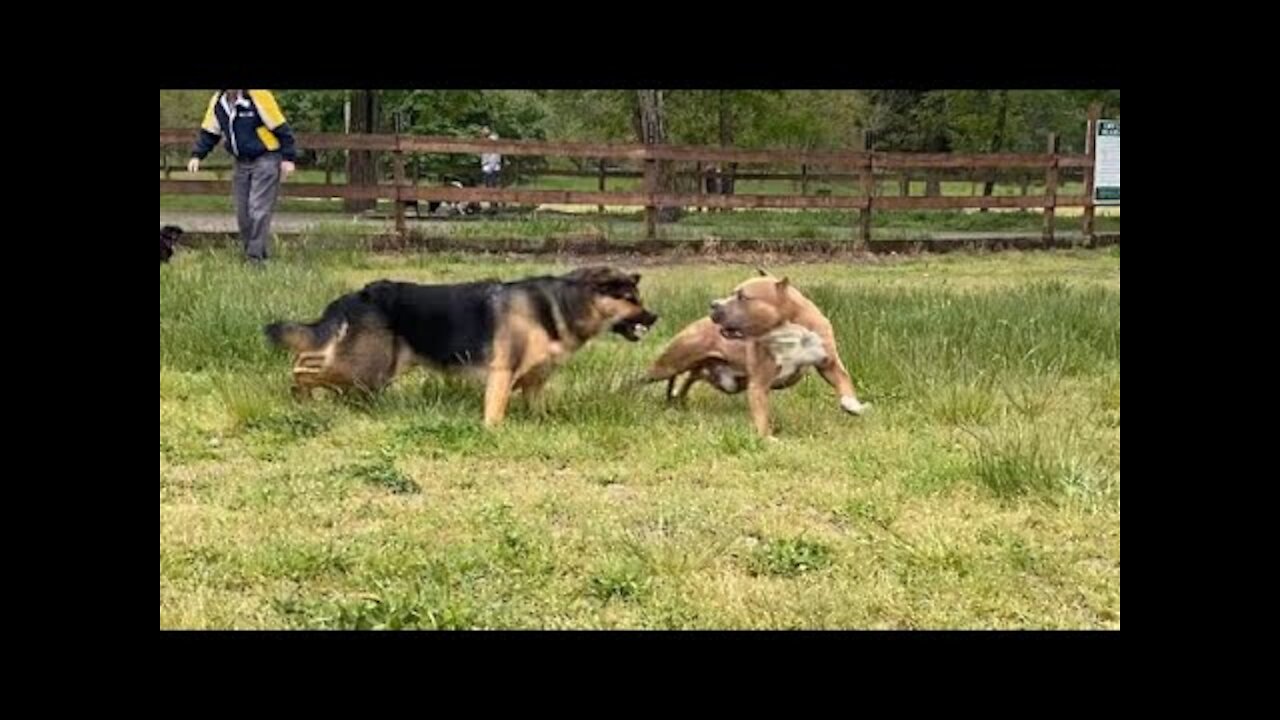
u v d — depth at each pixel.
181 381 8.41
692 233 21.92
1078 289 13.79
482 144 18.67
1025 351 9.62
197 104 33.84
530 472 6.72
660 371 8.22
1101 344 10.16
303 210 27.39
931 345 9.45
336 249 16.78
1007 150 35.75
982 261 19.56
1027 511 5.97
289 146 13.87
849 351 9.28
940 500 6.19
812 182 34.16
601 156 19.22
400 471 6.64
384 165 29.38
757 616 4.70
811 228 24.39
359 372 7.84
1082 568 5.22
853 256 19.78
